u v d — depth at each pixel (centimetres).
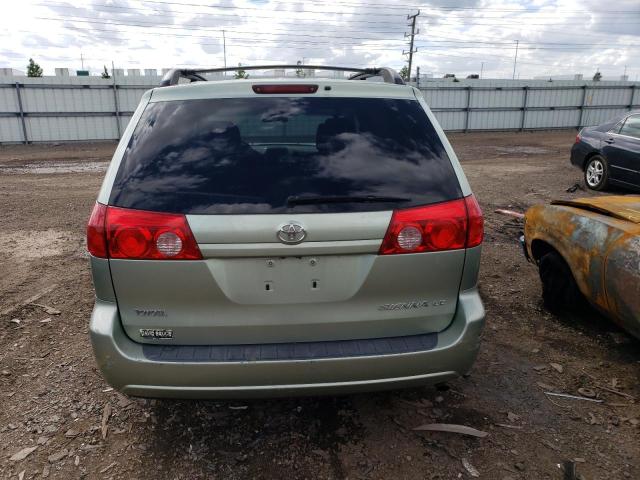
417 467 243
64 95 2297
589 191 991
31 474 239
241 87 249
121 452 254
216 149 230
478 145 2244
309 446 258
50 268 534
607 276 329
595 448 255
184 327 224
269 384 222
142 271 218
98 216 220
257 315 224
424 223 225
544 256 405
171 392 223
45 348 360
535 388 307
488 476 237
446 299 237
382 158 233
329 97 249
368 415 282
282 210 216
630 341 363
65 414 284
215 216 214
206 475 239
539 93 3102
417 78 2923
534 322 396
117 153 233
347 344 230
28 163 1616
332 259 222
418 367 229
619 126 962
